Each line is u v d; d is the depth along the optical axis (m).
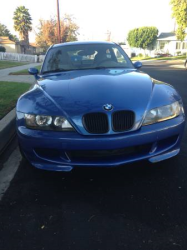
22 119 2.80
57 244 1.96
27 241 2.01
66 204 2.47
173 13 30.06
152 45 55.38
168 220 2.18
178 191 2.60
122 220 2.21
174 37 53.03
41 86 3.23
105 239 2.00
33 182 2.90
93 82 3.07
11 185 2.86
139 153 2.73
